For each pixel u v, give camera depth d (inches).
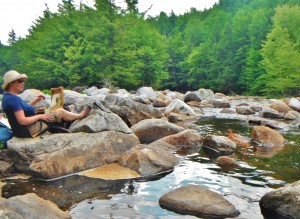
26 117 208.1
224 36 1951.3
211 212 136.8
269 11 1893.5
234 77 1847.9
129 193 163.9
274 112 492.1
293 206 134.3
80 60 1478.8
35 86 1683.1
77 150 207.3
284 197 138.6
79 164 202.2
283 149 264.4
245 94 1695.4
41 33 1916.8
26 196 132.1
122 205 147.8
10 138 222.4
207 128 373.4
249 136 321.1
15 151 196.9
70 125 240.5
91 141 217.8
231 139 292.0
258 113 559.2
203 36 2501.2
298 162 223.5
